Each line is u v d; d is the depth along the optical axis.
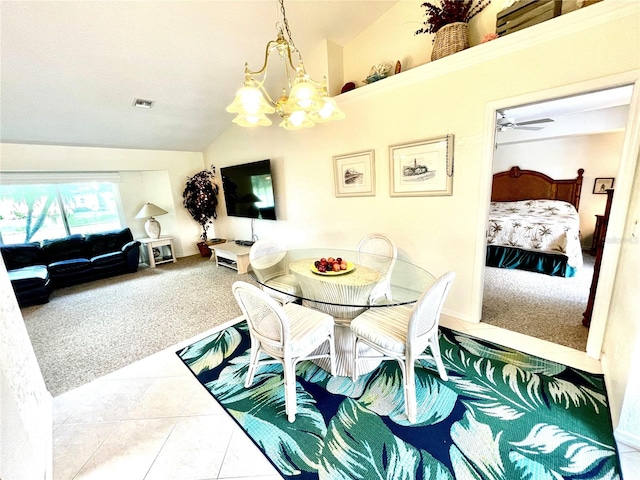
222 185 5.14
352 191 3.08
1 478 0.87
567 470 1.21
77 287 4.03
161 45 2.51
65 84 2.74
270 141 3.94
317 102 1.52
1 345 1.15
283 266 2.39
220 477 1.28
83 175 4.63
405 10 2.53
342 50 3.02
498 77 1.99
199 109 3.86
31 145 3.77
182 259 5.45
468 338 2.24
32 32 2.10
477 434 1.40
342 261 2.05
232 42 2.62
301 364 2.04
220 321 2.80
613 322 1.72
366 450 1.36
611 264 1.75
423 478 1.21
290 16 2.44
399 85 2.49
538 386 1.69
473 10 2.20
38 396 1.54
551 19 1.71
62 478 1.30
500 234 3.90
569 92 1.74
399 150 2.60
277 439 1.45
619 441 1.32
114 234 4.80
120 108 3.38
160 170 5.14
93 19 2.12
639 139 1.54
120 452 1.42
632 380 1.25
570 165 4.69
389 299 1.73
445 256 2.52
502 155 5.30
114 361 2.20
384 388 1.75
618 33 1.55
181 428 1.55
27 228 4.41
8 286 1.48
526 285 3.24
